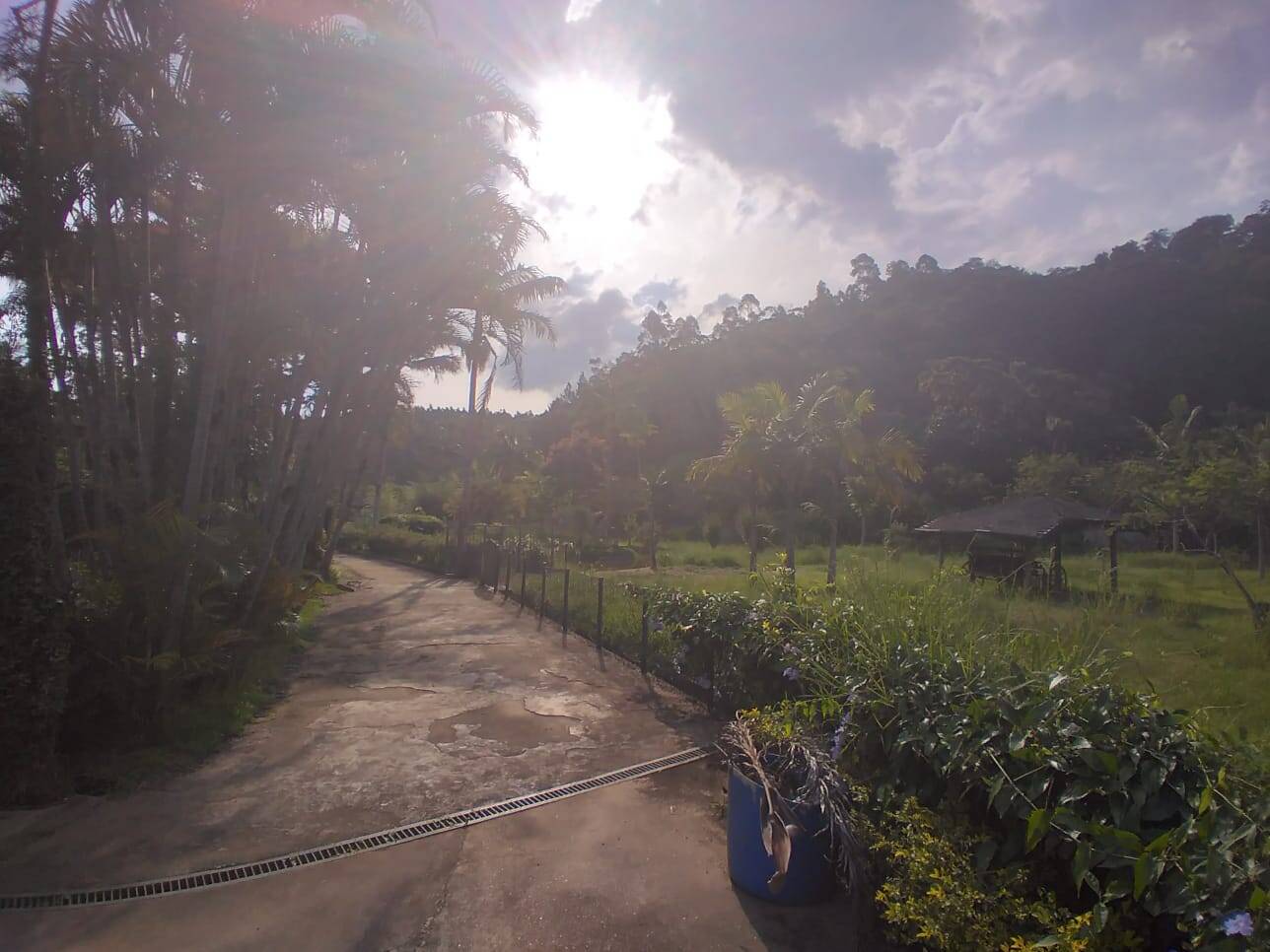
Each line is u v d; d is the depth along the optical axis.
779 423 18.17
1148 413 59.09
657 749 6.49
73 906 3.91
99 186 7.49
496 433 44.50
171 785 5.56
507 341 14.64
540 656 10.41
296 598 9.95
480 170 10.55
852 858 3.44
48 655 5.18
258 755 6.30
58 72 7.11
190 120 7.59
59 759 5.68
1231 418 49.00
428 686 8.72
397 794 5.45
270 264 10.26
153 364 8.51
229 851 4.53
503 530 25.52
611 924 3.79
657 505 35.69
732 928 3.77
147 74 7.32
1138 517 19.45
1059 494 38.94
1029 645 4.28
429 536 31.73
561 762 6.16
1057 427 54.03
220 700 7.38
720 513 21.61
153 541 6.52
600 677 9.16
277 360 11.95
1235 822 2.34
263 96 7.82
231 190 7.76
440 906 3.95
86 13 7.25
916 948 3.21
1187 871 2.29
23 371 5.26
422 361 20.83
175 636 6.65
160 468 8.88
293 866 4.36
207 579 7.30
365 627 13.00
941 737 3.31
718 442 59.94
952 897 2.81
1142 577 17.58
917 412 65.12
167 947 3.55
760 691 6.14
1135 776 2.71
